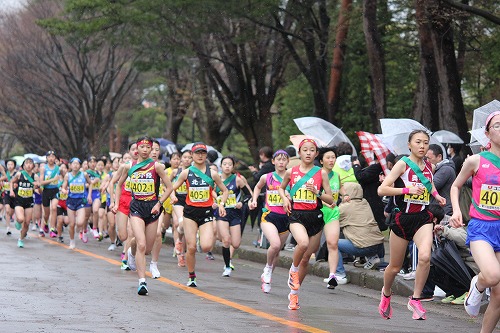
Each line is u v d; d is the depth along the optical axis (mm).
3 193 53969
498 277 16641
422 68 49469
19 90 102000
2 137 141250
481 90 69062
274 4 57250
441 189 27453
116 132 146375
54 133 109438
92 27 61812
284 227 27859
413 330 20688
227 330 19281
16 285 26750
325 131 41906
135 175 25797
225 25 63469
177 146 59781
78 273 31078
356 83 71250
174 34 63312
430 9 45188
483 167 17266
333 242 27625
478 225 17219
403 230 20094
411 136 20031
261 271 35281
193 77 88000
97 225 49938
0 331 18328
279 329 19719
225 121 89875
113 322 19938
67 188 43469
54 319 20141
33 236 51688
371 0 53000
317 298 26766
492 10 51875
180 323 20109
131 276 30719
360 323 21422
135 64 68625
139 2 59656
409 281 28375
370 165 31422
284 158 27781
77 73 104375
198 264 37219
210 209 27656
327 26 62281
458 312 24656
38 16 96625
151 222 26031
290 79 76688
